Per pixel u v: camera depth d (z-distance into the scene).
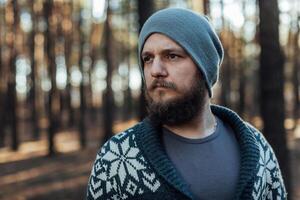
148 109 1.54
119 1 22.22
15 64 21.00
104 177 1.50
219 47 1.59
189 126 1.55
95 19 24.69
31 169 15.81
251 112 25.44
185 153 1.51
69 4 22.95
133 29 23.88
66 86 25.50
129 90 30.67
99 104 36.38
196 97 1.50
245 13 22.12
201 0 17.27
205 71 1.50
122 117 35.78
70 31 23.19
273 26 5.70
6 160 18.50
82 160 17.64
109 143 1.53
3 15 21.86
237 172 1.53
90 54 25.70
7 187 12.59
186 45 1.46
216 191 1.48
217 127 1.63
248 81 30.94
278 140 5.76
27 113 31.69
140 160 1.46
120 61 30.03
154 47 1.49
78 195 11.22
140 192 1.44
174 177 1.42
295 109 26.52
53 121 19.50
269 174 1.65
